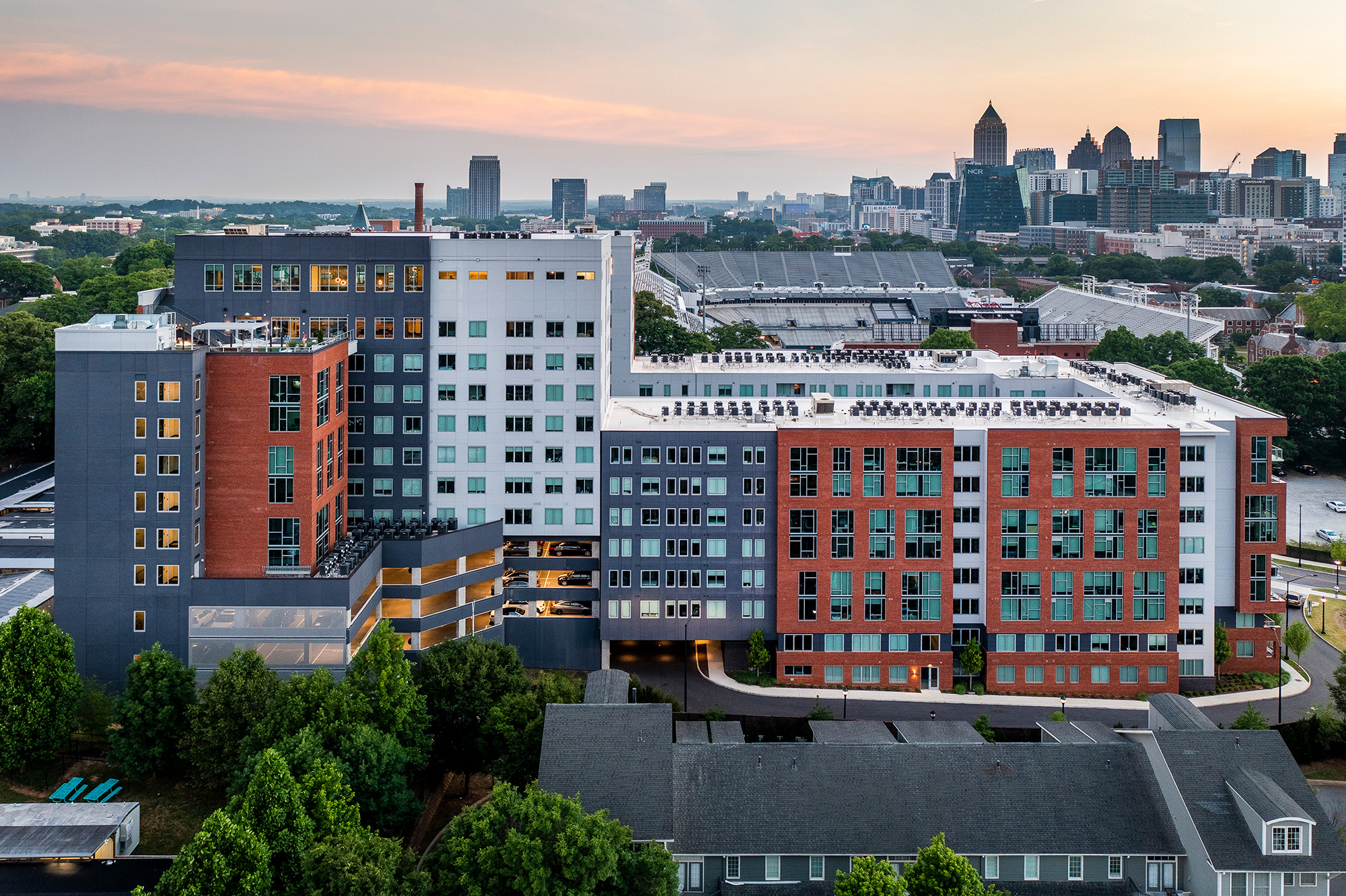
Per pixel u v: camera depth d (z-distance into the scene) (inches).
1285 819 3730.3
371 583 5639.8
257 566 5290.4
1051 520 5954.7
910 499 5935.0
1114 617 5994.1
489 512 6186.0
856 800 3993.6
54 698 4571.9
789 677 6003.9
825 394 6904.5
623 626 6082.7
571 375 6107.3
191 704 4707.2
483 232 7199.8
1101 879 3922.2
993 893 3550.7
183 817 4439.0
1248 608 6245.1
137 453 5118.1
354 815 3855.8
